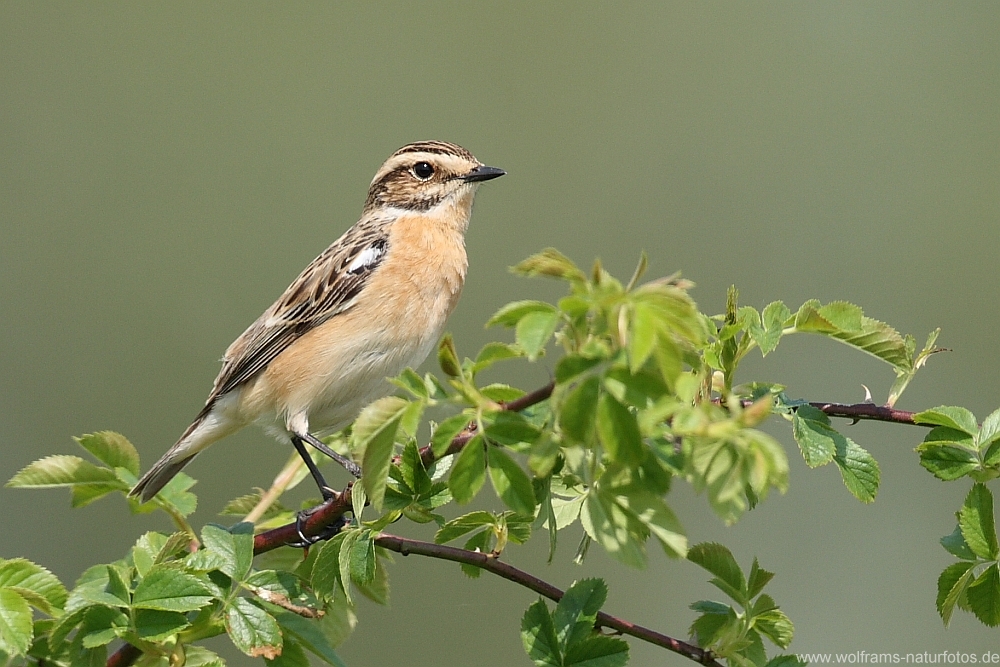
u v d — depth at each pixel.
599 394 5.83
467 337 20.73
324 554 8.17
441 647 17.64
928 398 19.98
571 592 7.81
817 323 8.02
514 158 22.23
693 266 21.45
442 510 16.75
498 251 21.36
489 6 22.91
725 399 8.00
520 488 6.64
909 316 20.80
